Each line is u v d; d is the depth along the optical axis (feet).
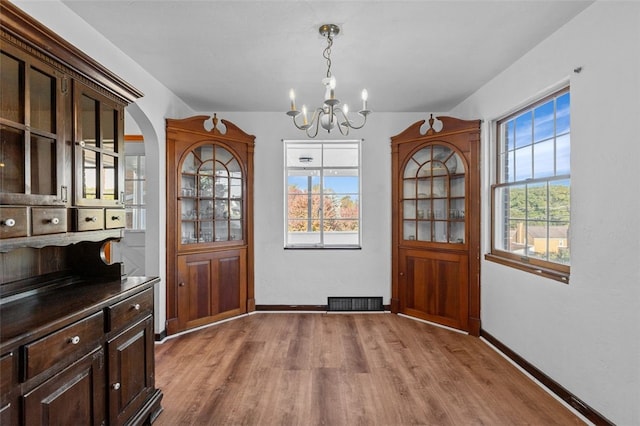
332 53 8.70
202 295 12.03
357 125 13.83
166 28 7.47
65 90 5.22
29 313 4.63
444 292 12.09
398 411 7.00
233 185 13.10
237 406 7.17
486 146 10.91
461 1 6.50
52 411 4.29
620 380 5.95
